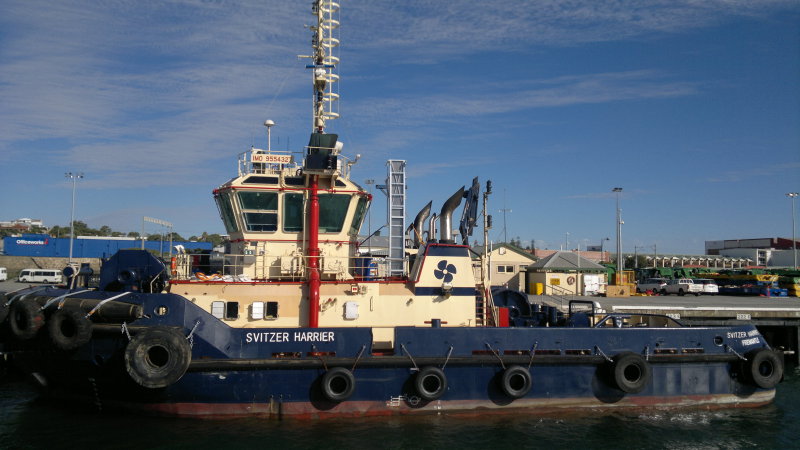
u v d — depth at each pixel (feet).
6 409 43.70
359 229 48.47
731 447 39.63
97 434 38.34
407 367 41.11
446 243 46.96
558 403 43.14
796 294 144.56
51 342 37.55
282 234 45.03
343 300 43.65
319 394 40.01
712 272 175.22
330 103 49.37
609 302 104.06
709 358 45.65
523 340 42.91
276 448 36.94
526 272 150.30
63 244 185.26
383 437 39.06
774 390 47.85
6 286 144.05
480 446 38.27
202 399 39.27
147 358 37.24
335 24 50.19
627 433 41.32
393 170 49.73
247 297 42.24
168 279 42.86
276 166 48.29
